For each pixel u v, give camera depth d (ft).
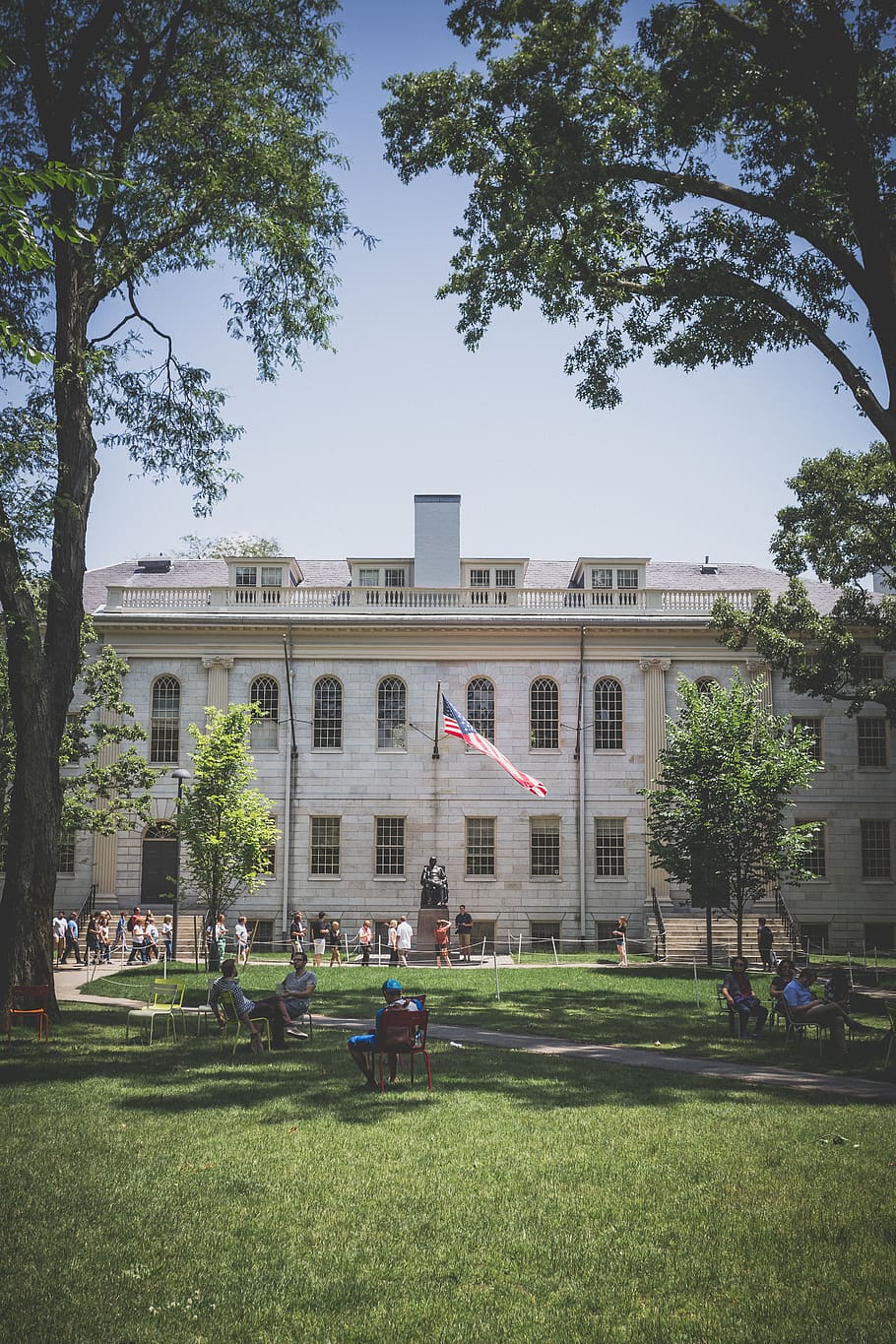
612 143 71.41
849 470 110.22
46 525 66.85
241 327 81.66
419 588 160.66
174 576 173.06
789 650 117.39
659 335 78.69
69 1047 57.98
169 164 73.87
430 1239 28.19
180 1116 40.83
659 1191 32.04
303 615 157.28
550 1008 80.18
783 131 70.18
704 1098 45.32
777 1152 36.24
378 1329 23.09
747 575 175.32
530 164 73.10
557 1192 31.94
